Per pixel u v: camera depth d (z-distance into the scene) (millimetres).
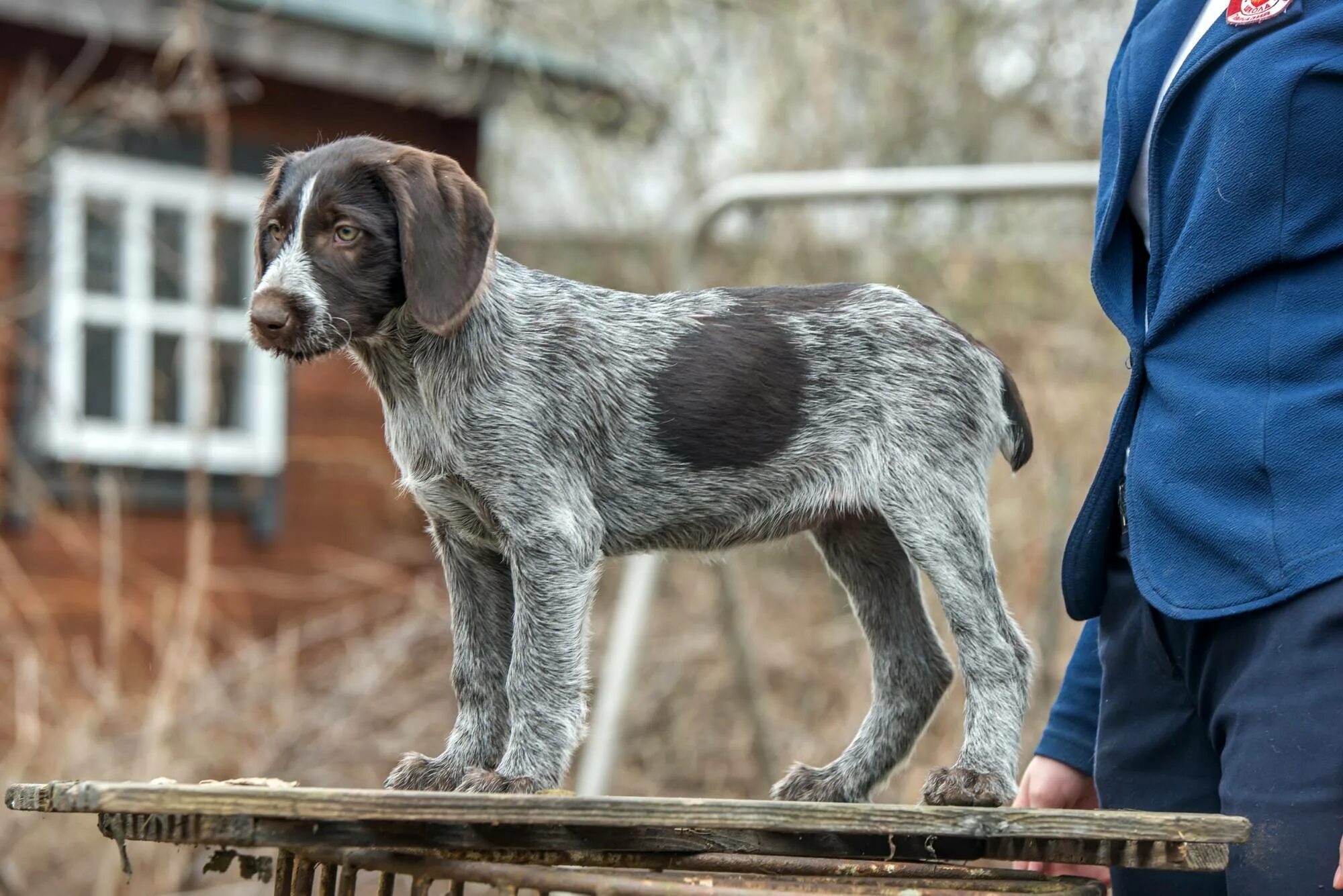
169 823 3445
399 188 3951
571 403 4105
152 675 10852
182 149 11914
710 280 13047
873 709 4453
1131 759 4113
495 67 12852
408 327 4074
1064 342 11234
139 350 11930
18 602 10734
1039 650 9820
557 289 4254
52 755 9422
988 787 3775
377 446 12961
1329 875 3457
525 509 4000
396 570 12961
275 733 10102
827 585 12391
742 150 16062
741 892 3283
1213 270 3791
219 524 12062
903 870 4000
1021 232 14828
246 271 12359
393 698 10859
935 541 4133
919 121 16484
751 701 9430
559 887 3434
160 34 11125
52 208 11156
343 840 3521
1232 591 3660
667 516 4238
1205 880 4105
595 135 14570
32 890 8883
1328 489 3584
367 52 12094
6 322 10695
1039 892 3789
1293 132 3705
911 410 4199
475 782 3744
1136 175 4207
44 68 11281
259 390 12258
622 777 11055
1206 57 3887
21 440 10977
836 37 13500
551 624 3959
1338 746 3469
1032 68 17172
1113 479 4113
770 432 4219
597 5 16125
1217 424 3736
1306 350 3676
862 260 13289
